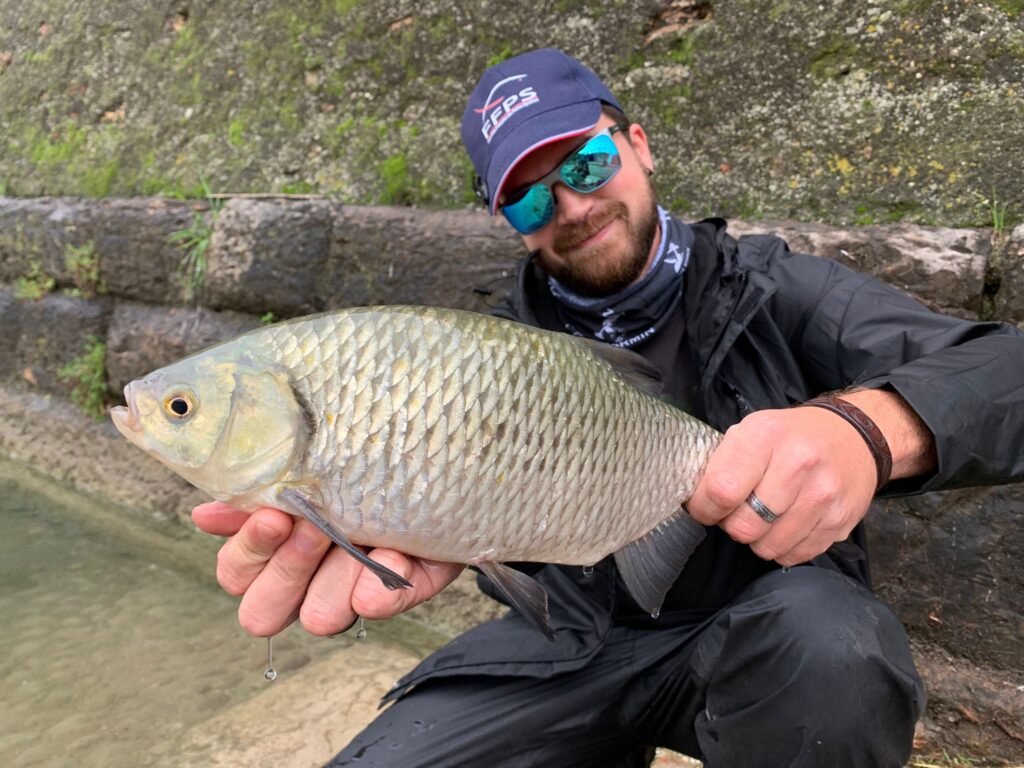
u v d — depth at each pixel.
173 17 1.39
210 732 0.80
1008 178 0.75
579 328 0.74
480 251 0.99
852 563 0.60
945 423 0.47
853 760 0.50
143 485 1.31
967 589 0.75
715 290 0.65
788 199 0.86
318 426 0.42
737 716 0.53
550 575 0.68
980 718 0.73
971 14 0.76
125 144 1.42
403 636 1.00
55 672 0.90
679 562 0.52
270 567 0.45
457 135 1.07
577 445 0.47
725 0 0.88
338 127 1.18
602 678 0.63
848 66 0.82
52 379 1.47
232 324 1.25
